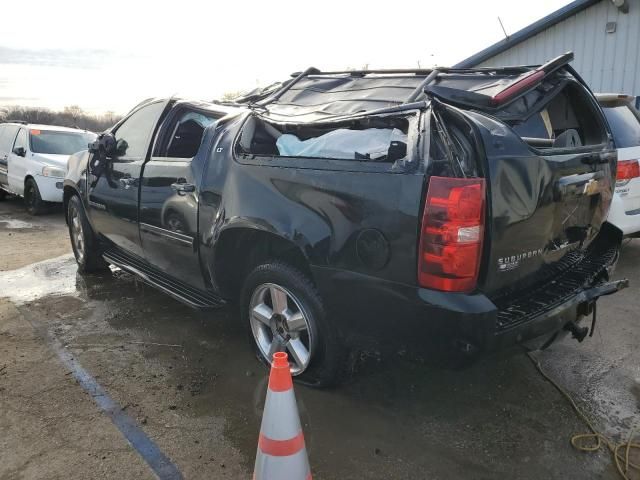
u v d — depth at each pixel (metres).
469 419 3.04
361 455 2.73
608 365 3.66
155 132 4.30
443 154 2.42
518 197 2.55
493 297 2.62
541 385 3.40
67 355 3.81
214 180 3.48
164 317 4.53
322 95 4.21
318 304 2.98
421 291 2.45
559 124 3.56
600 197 3.44
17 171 10.42
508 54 14.29
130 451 2.75
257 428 2.95
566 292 2.92
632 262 5.99
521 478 2.57
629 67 12.45
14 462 2.65
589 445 2.80
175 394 3.29
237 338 4.11
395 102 3.66
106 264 5.78
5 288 5.32
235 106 4.04
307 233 2.85
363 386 3.36
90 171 5.09
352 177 2.66
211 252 3.50
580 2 12.66
